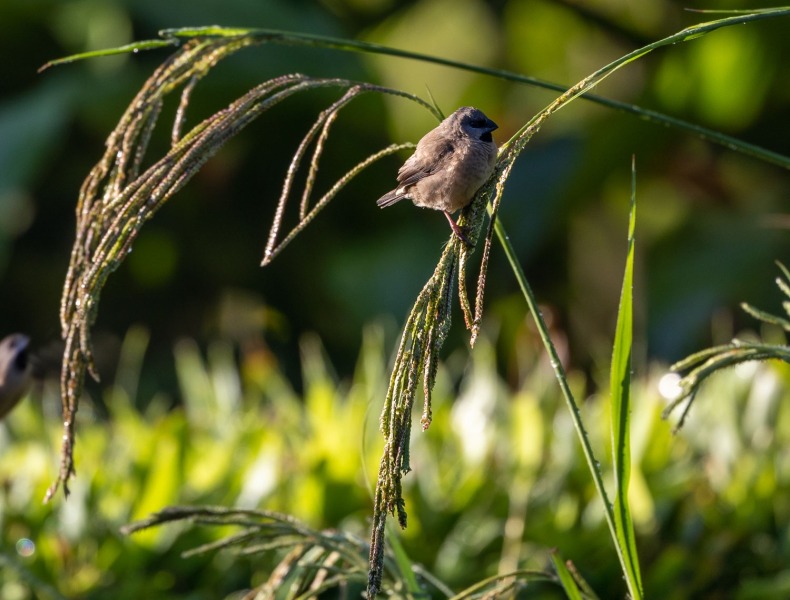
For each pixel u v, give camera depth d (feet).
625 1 61.26
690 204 57.93
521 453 25.93
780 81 52.49
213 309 64.95
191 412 32.45
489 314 56.59
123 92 57.47
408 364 12.34
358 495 25.26
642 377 32.68
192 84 15.67
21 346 23.57
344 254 60.13
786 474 25.61
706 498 25.12
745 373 27.48
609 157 54.03
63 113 56.13
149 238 65.21
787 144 56.18
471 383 32.76
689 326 52.60
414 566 17.95
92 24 60.44
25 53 62.18
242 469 25.90
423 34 69.21
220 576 24.75
